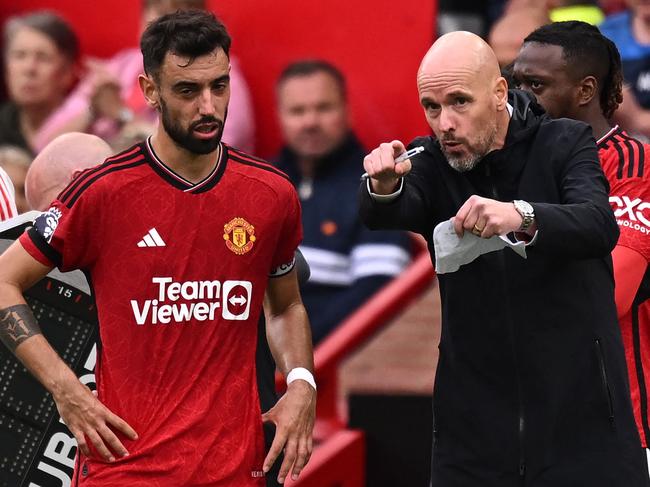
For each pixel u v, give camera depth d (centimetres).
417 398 1983
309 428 1341
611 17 2422
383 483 1988
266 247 1302
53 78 2623
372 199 1261
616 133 1441
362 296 2250
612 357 1292
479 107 1236
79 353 1427
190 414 1279
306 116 2364
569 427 1284
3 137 2620
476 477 1310
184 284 1277
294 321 1389
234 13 2638
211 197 1280
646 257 1392
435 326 2011
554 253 1190
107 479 1275
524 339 1284
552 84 1443
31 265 1282
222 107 1251
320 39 2606
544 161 1277
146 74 1252
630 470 1291
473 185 1298
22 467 1431
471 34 1257
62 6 2758
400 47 2552
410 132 2556
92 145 1584
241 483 1295
